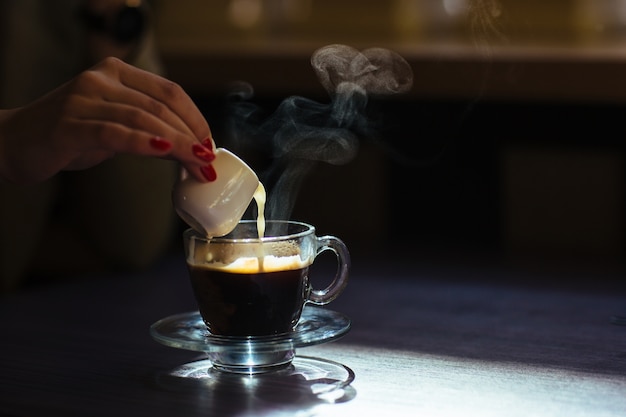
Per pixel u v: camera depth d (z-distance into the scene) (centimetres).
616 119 154
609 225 144
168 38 183
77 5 146
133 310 120
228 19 190
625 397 93
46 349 107
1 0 145
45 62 148
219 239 98
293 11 191
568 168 145
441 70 149
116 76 101
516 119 158
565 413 90
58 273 149
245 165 100
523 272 131
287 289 99
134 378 100
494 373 99
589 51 148
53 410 93
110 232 142
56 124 100
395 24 179
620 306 116
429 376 98
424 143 161
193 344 97
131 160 142
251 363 100
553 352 103
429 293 123
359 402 93
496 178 159
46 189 145
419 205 163
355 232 159
